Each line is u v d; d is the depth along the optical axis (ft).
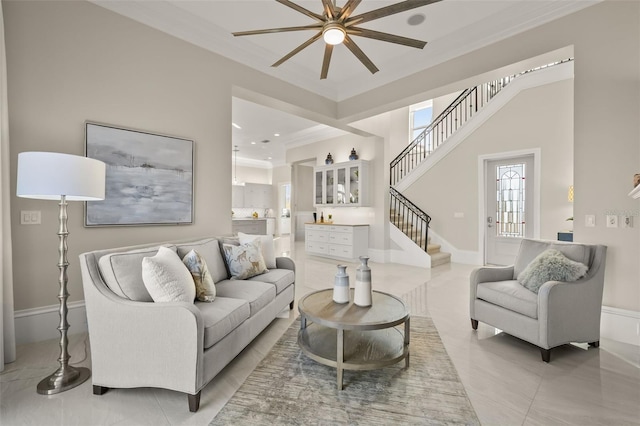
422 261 19.74
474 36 11.16
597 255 8.21
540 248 9.39
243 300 7.75
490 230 20.08
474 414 5.45
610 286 8.57
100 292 5.92
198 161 11.08
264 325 8.66
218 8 10.05
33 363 7.09
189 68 10.85
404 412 5.50
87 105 8.76
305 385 6.36
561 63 17.04
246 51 12.25
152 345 5.65
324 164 24.67
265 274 10.53
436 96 13.43
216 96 11.57
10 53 7.67
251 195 36.14
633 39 8.23
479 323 9.92
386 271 18.21
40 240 8.17
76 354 7.54
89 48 8.81
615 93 8.49
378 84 14.64
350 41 7.48
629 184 8.29
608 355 7.70
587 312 7.91
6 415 5.34
